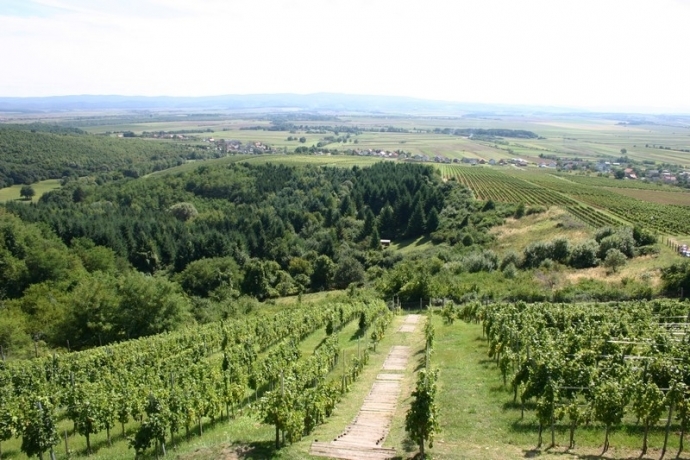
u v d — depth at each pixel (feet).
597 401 63.41
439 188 435.12
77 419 82.02
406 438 70.23
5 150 523.29
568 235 280.31
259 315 221.66
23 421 77.05
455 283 225.15
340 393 96.37
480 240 320.91
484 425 75.20
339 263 344.28
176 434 86.74
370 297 235.61
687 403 61.98
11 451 84.43
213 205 467.52
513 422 75.46
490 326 124.98
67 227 339.36
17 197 449.48
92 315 197.98
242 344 134.51
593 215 320.50
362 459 62.59
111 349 146.10
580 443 66.80
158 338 161.89
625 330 111.96
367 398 94.99
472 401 85.87
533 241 287.48
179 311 213.46
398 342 145.18
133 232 362.53
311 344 155.02
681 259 205.05
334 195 469.57
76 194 453.17
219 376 101.40
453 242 339.36
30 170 499.10
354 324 179.93
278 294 325.21
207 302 276.00
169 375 105.29
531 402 82.74
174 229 380.58
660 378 77.15
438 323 167.32
